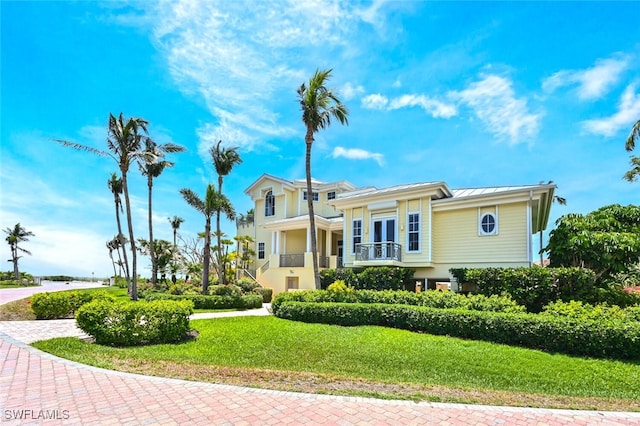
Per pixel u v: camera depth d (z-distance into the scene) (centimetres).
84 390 539
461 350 845
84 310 905
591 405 535
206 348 896
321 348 889
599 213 1500
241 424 424
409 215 1752
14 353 768
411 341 927
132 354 804
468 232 1592
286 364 777
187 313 1010
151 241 2706
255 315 1425
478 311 994
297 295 1410
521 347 870
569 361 761
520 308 1048
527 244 1431
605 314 895
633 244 1194
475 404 517
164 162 2562
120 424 417
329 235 2458
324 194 2795
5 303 1698
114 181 2762
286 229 2550
